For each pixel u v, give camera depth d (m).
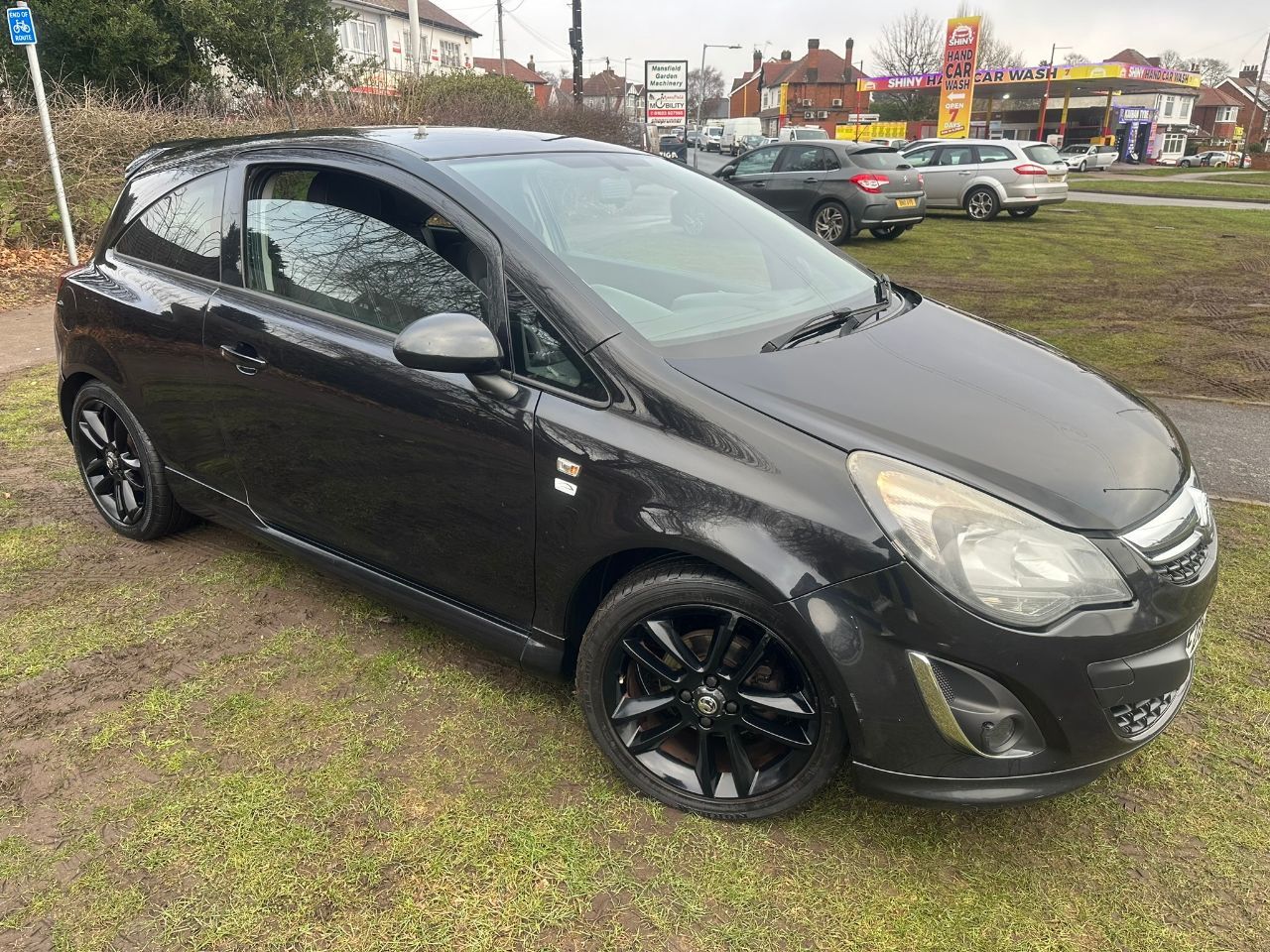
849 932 1.96
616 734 2.32
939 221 16.44
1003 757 1.95
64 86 12.37
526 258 2.37
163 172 3.36
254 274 2.94
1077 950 1.93
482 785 2.37
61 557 3.56
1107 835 2.24
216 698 2.71
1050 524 1.92
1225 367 6.36
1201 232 14.52
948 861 2.16
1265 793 2.37
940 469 1.97
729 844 2.20
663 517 2.08
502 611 2.52
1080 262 11.36
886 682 1.93
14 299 8.64
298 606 3.22
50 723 2.60
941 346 2.65
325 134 2.97
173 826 2.22
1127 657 1.94
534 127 19.66
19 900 2.02
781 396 2.16
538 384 2.30
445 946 1.92
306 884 2.07
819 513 1.95
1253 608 3.23
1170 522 2.09
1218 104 80.94
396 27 44.72
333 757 2.47
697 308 2.59
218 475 3.15
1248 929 1.98
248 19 16.19
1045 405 2.33
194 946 1.91
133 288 3.25
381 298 2.63
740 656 2.13
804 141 13.70
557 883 2.08
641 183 3.06
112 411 3.50
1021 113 56.12
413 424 2.49
